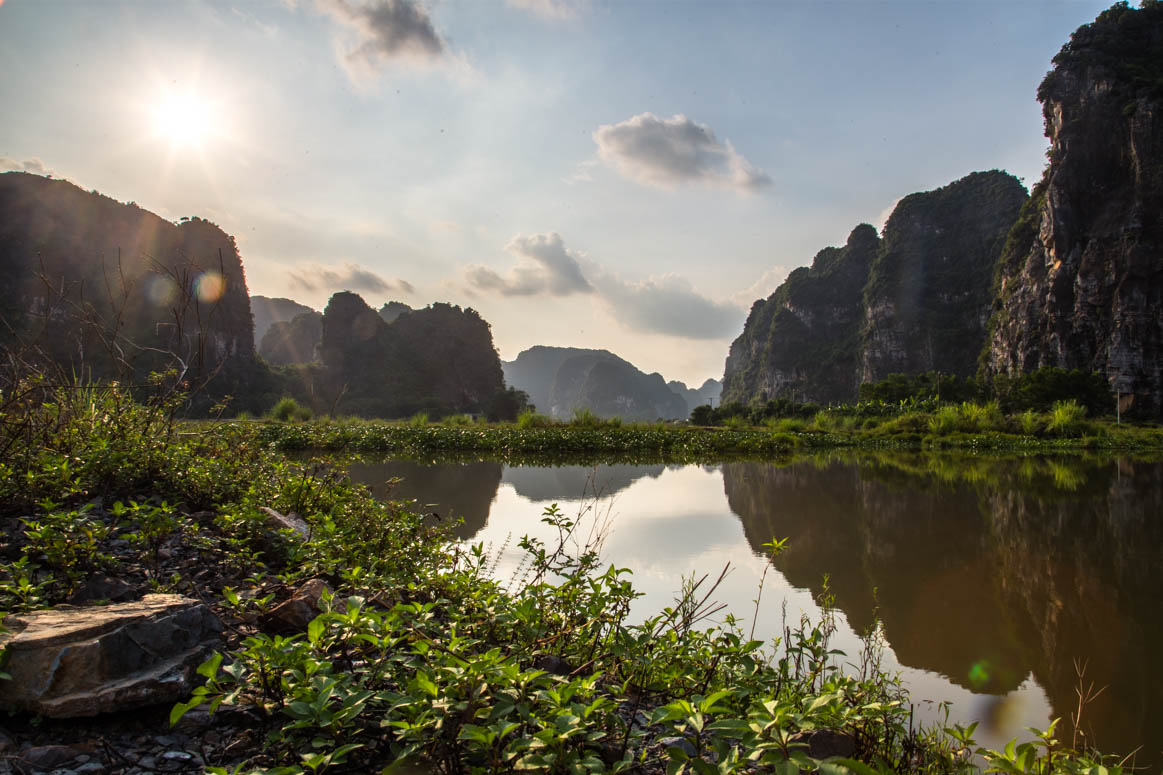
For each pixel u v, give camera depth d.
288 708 2.16
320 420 33.97
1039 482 15.84
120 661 2.47
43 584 3.32
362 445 23.19
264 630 3.25
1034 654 5.00
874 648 4.91
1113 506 11.94
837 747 2.56
